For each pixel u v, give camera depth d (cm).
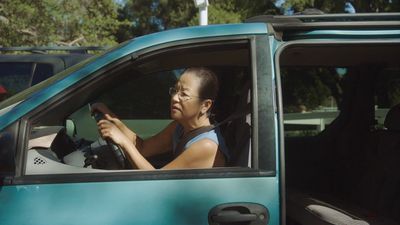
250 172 238
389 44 263
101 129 271
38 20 1359
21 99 262
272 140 241
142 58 255
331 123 421
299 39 260
